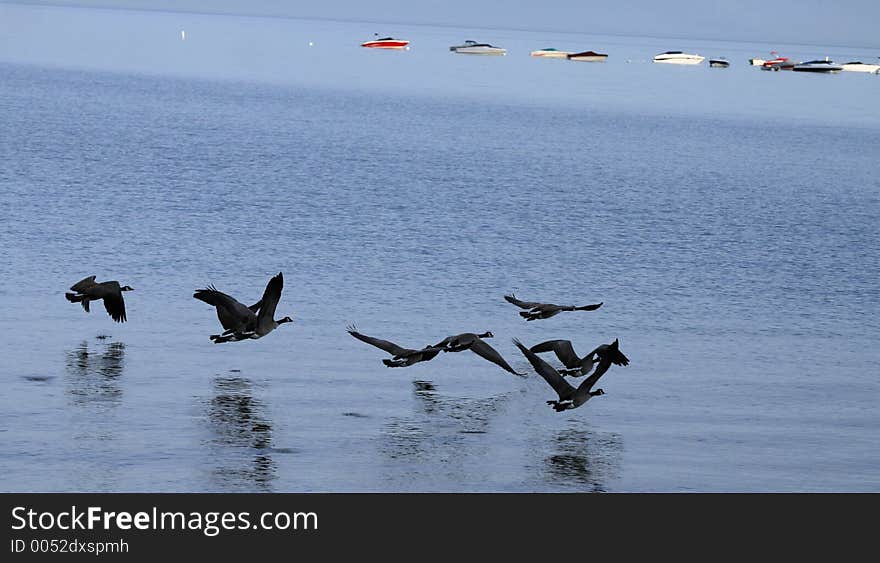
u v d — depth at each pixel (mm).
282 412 28766
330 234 51750
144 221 52312
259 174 70125
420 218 57156
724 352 36375
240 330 23438
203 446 26312
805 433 29250
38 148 76312
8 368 30906
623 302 42250
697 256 51469
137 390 29766
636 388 32219
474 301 41250
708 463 27000
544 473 25984
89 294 29469
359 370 32500
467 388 31516
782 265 50531
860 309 43094
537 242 52656
